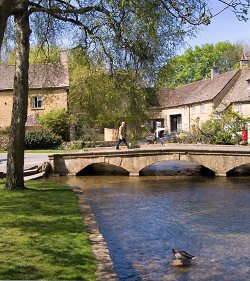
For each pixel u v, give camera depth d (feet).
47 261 18.67
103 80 56.80
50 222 26.86
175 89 190.29
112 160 69.56
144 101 56.18
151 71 46.68
